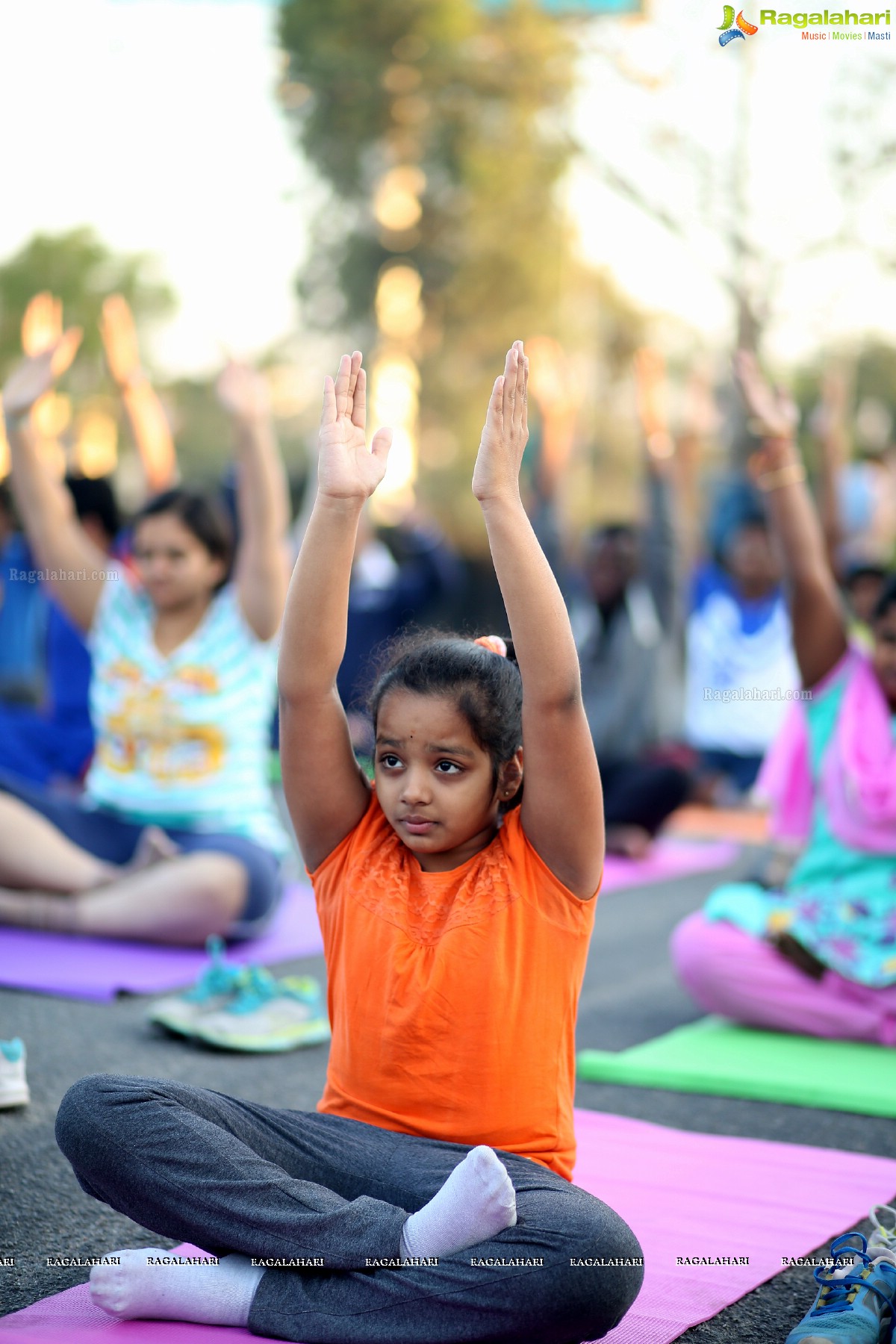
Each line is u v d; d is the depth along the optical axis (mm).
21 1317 1934
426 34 16078
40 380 4695
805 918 3639
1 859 4527
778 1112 3086
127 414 5742
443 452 18234
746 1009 3646
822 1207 2459
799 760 3965
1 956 4223
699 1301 2053
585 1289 1751
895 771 3598
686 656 7820
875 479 10188
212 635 4574
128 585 4734
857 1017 3545
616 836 6602
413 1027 1999
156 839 4449
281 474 4531
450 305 17500
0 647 6668
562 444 7238
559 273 17156
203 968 4191
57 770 6051
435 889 2088
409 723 2043
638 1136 2832
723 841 7199
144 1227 1961
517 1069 1980
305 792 2148
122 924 4449
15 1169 2549
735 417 11734
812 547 3664
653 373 7082
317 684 2082
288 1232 1861
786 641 7578
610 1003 4074
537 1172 1904
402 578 8461
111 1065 3219
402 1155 1962
